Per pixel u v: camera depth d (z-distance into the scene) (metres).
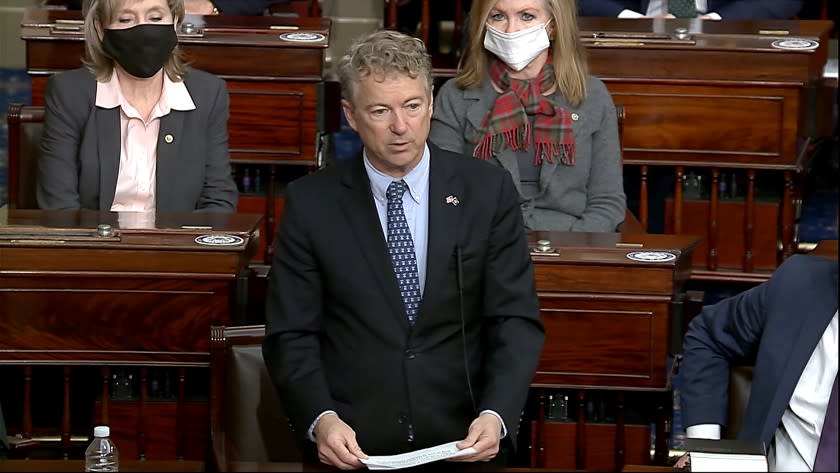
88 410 16.89
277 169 21.61
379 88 12.37
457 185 12.95
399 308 12.73
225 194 17.92
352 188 12.91
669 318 15.85
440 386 12.80
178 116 17.69
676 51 20.70
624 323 15.76
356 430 12.77
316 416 12.55
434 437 12.77
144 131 17.67
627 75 20.81
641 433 16.42
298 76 20.78
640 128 20.97
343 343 12.85
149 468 11.16
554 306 15.78
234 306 15.64
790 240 21.27
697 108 20.84
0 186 25.36
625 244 16.14
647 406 16.59
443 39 27.05
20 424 16.88
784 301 12.53
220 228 16.09
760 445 11.45
